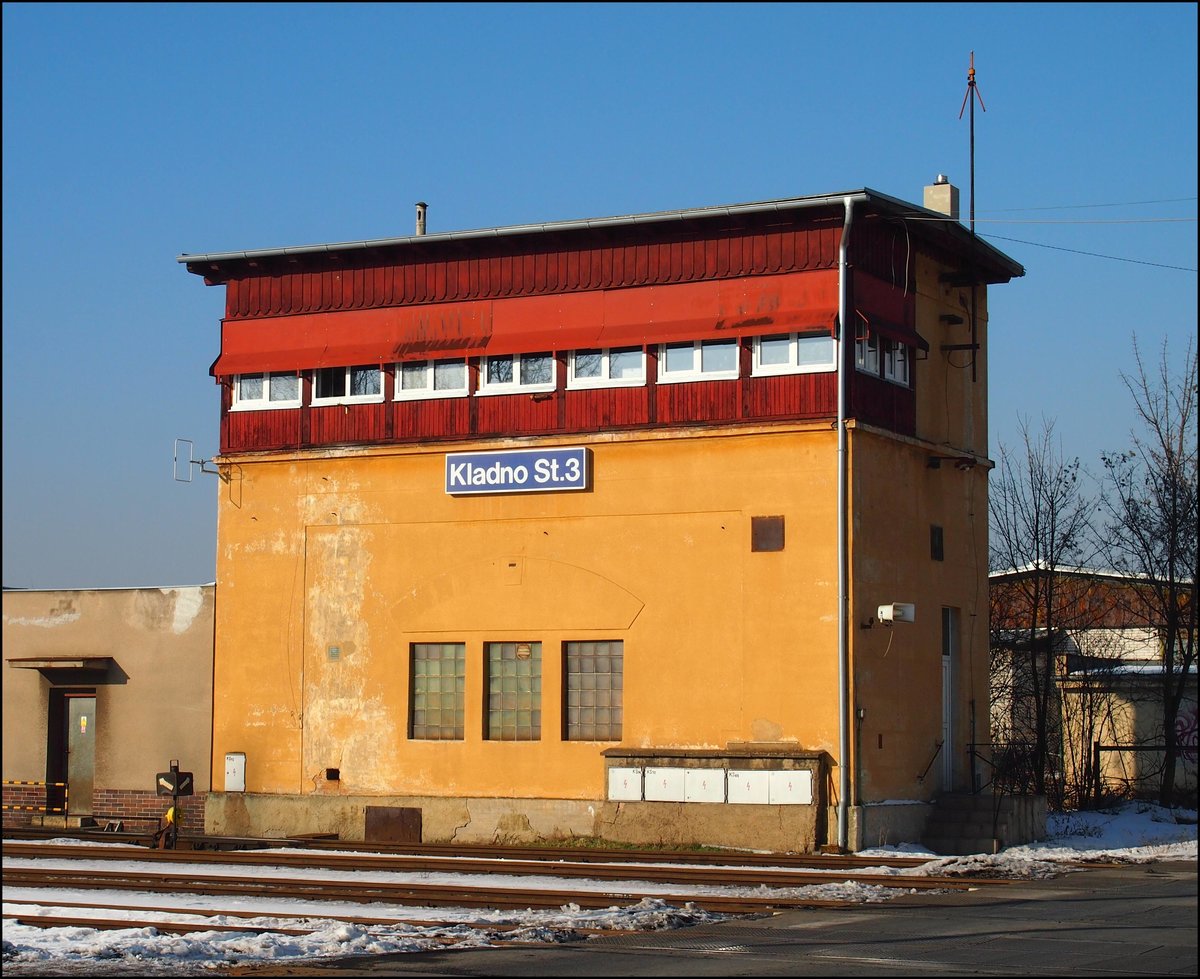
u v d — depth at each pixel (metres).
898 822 26.38
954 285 30.11
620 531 27.53
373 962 14.45
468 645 28.45
